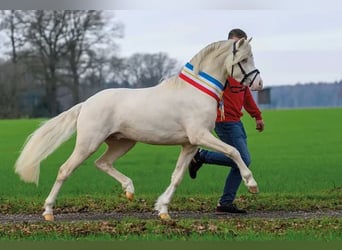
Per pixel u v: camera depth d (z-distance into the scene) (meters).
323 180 13.35
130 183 9.15
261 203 10.34
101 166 9.20
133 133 8.64
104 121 8.62
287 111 26.84
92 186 12.95
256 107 9.58
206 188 12.45
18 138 20.38
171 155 17.47
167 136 8.57
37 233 7.93
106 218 9.31
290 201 10.55
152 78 26.86
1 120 25.58
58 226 8.30
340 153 17.41
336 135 20.56
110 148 9.19
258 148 18.38
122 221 8.53
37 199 11.30
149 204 10.52
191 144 8.66
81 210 10.12
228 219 8.73
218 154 9.27
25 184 13.34
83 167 15.62
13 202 10.88
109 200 10.97
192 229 8.02
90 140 8.62
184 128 8.52
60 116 8.90
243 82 8.60
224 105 9.03
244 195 11.30
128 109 8.59
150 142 8.70
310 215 9.33
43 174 15.00
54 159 17.47
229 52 8.55
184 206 10.11
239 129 9.15
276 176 13.98
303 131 21.61
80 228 8.16
